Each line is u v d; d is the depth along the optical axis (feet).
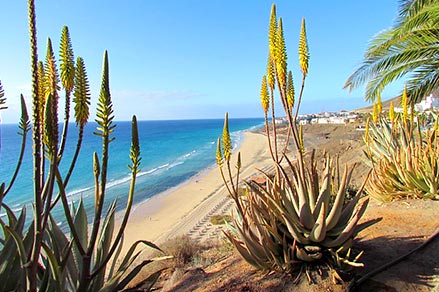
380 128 26.58
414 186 19.69
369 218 17.49
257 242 11.65
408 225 15.10
